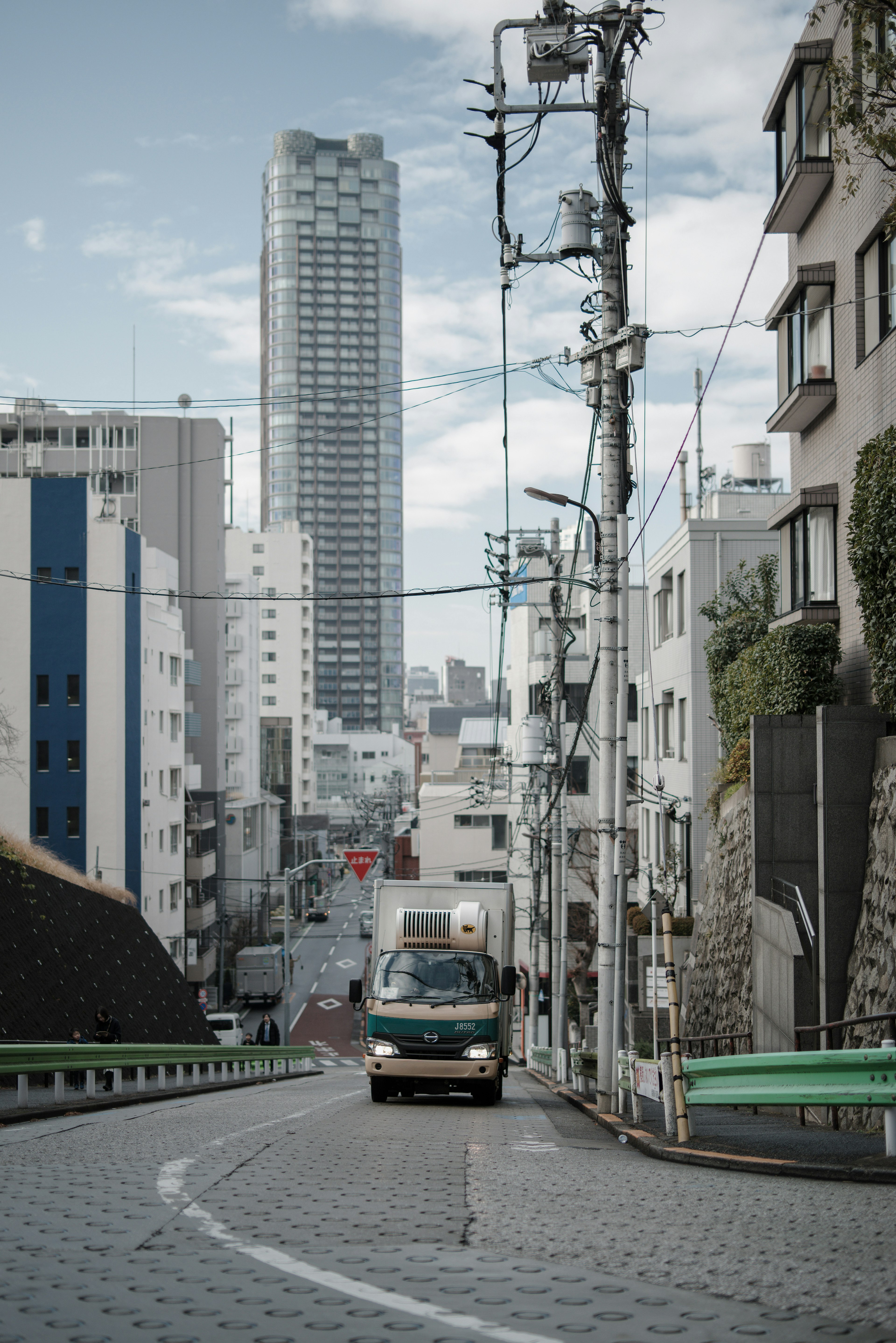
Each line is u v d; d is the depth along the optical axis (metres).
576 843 43.72
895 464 14.57
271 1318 4.27
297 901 104.31
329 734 167.50
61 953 29.17
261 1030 42.78
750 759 22.30
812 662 19.58
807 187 20.59
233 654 106.81
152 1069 26.94
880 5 12.39
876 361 18.55
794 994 15.98
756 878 18.19
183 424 81.75
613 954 15.32
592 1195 7.10
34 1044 15.95
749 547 33.34
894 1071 8.20
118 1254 5.38
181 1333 4.08
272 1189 7.43
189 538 81.31
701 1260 5.16
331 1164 8.79
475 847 66.50
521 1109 17.12
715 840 25.58
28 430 81.50
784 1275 4.86
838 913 16.16
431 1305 4.45
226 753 99.38
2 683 51.81
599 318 15.95
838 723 16.53
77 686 51.69
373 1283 4.82
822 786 16.47
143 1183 7.70
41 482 52.41
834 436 20.66
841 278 20.08
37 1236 5.81
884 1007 14.23
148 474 81.12
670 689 36.16
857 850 16.28
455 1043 17.03
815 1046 15.92
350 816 153.38
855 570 15.64
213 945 66.06
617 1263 5.18
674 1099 10.26
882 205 18.25
